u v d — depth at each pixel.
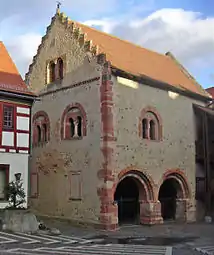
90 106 24.91
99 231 22.44
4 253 14.27
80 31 26.55
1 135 22.53
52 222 26.03
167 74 30.44
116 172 23.75
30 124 23.84
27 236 18.91
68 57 27.03
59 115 27.19
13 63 25.73
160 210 26.08
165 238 19.72
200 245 17.27
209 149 30.25
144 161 25.59
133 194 26.34
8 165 22.59
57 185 26.67
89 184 24.31
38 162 28.41
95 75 24.84
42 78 29.03
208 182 29.59
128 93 25.25
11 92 22.88
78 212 24.78
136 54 30.23
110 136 23.66
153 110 26.75
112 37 30.34
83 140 25.12
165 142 27.31
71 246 16.50
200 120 30.55
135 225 25.38
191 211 28.58
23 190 22.25
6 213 20.25
